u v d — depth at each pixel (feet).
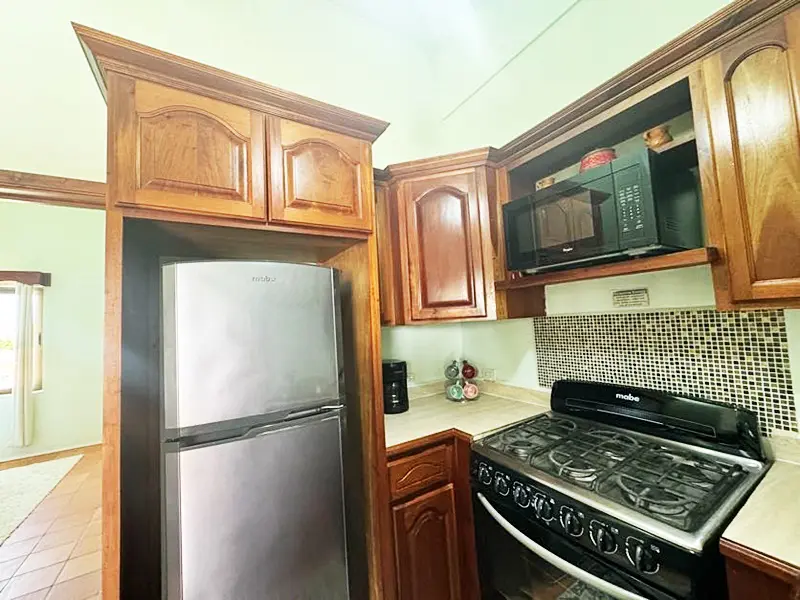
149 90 3.36
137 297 3.99
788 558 2.35
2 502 9.85
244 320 3.66
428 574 4.84
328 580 4.00
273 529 3.67
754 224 3.14
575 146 5.15
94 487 10.71
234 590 3.43
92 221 14.88
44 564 7.26
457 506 5.13
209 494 3.35
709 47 3.40
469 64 7.49
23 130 5.27
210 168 3.60
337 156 4.48
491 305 5.55
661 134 4.06
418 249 5.97
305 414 4.00
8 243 13.43
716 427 4.01
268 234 4.15
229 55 6.08
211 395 3.43
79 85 5.51
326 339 4.22
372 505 4.66
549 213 4.73
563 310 5.94
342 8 7.22
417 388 7.48
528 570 3.90
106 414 3.04
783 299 3.00
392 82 7.77
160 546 3.43
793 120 2.91
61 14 5.32
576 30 5.72
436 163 5.90
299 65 6.72
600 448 4.31
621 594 2.97
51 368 14.02
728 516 2.87
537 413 5.86
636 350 4.97
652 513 2.99
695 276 4.38
